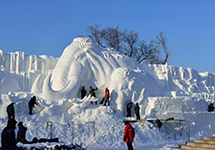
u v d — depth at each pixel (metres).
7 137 9.52
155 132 20.31
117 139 18.75
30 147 11.04
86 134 19.06
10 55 25.53
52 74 24.39
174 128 21.39
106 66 25.11
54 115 21.31
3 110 20.53
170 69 30.28
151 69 29.78
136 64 27.97
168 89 28.94
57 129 19.09
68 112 21.84
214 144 13.34
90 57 24.98
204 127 24.67
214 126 25.44
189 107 25.25
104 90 24.58
